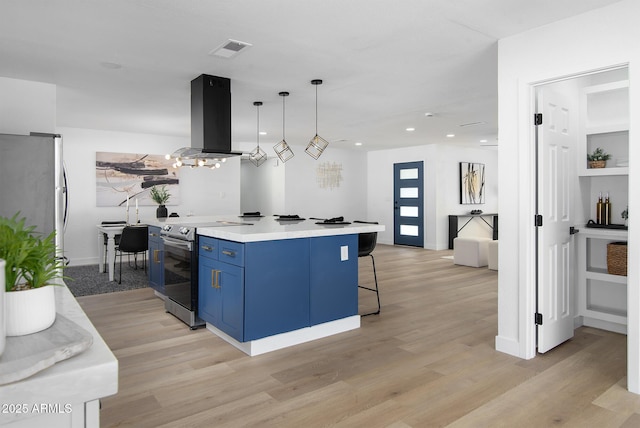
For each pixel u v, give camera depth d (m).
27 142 3.48
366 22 2.73
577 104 3.53
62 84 4.17
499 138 3.01
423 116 5.86
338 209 9.96
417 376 2.61
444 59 3.46
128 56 3.36
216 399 2.31
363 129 6.99
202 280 3.52
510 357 2.92
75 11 2.55
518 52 2.89
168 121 6.10
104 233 6.16
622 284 3.59
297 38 3.00
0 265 0.77
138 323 3.74
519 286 2.92
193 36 2.95
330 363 2.82
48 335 0.90
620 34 2.41
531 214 2.89
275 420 2.09
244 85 4.23
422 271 6.33
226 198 8.26
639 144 2.36
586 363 2.82
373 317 3.92
